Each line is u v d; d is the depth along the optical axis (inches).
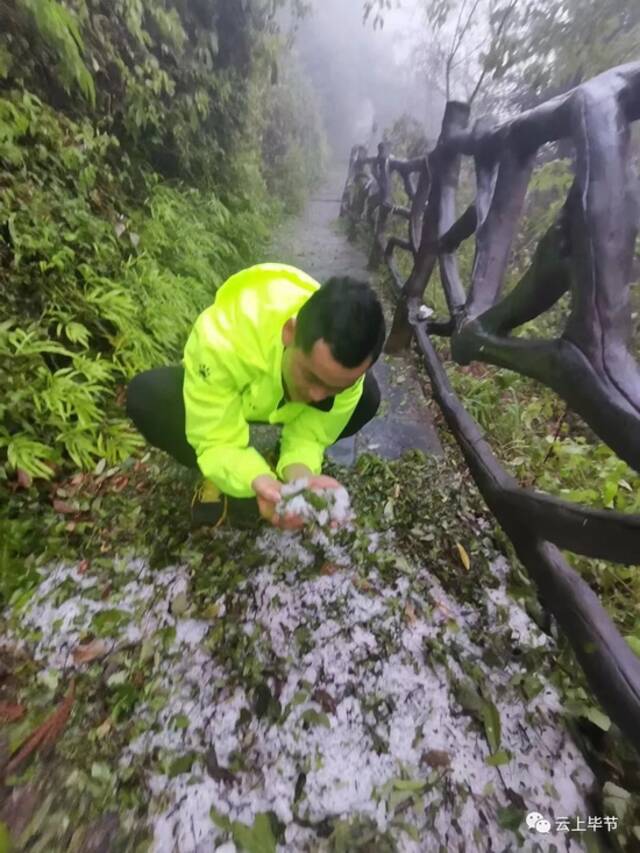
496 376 118.9
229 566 71.1
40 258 95.3
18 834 45.0
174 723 53.6
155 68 140.6
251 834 45.8
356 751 52.6
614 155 46.9
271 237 233.9
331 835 46.4
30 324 88.9
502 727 55.6
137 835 45.4
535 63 163.2
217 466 57.2
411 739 53.9
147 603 66.0
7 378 78.5
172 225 145.5
